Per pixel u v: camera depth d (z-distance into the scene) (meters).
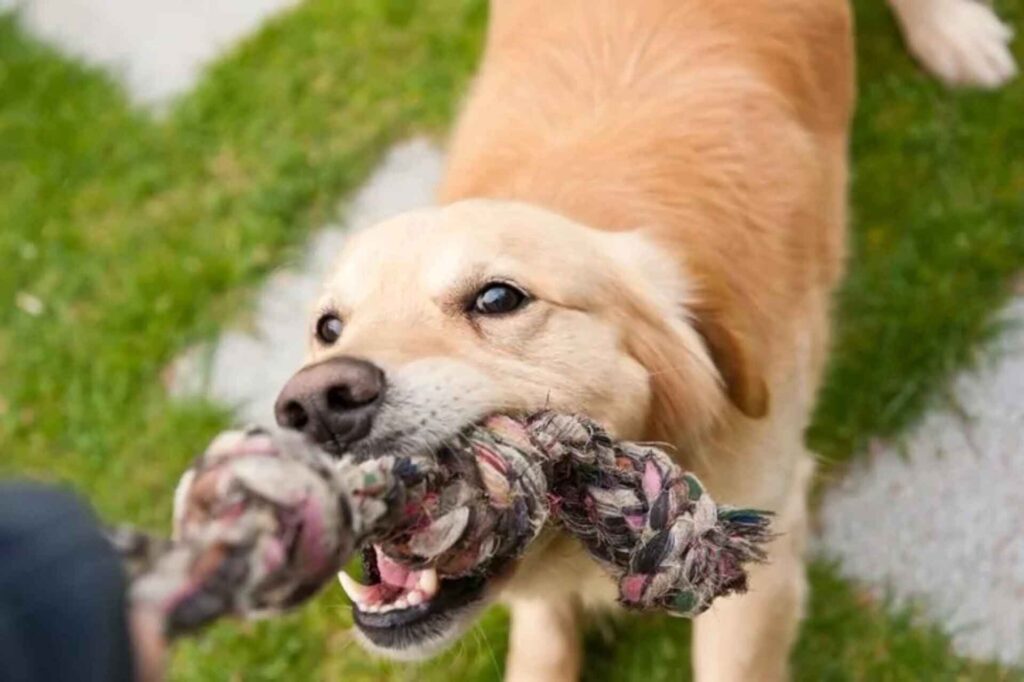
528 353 0.88
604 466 0.83
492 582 0.85
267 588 0.64
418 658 0.84
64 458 1.36
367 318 0.89
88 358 1.40
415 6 1.49
